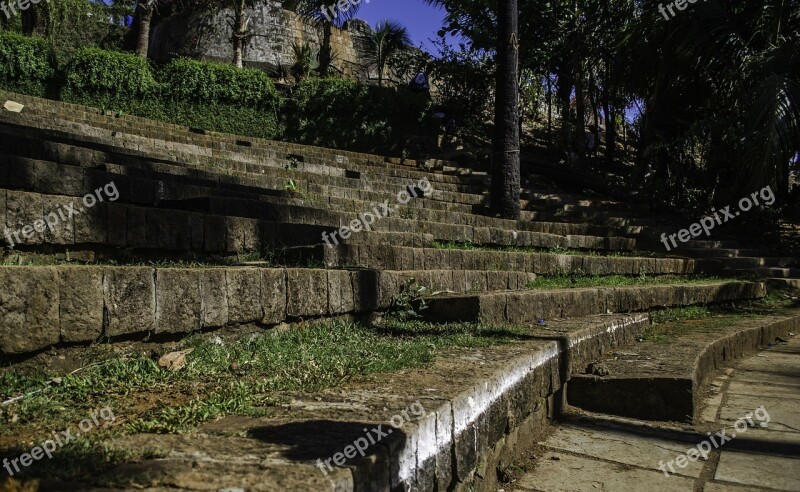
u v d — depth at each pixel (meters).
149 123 15.68
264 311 4.32
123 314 3.41
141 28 20.34
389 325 5.29
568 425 4.57
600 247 12.75
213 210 6.33
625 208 16.83
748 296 11.80
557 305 6.64
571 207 15.47
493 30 20.33
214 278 3.96
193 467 2.03
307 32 25.12
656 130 17.55
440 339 4.69
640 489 3.46
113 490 1.81
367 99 19.72
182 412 2.72
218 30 23.66
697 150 18.97
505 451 3.70
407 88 21.03
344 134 19.62
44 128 9.51
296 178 11.58
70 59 17.42
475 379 3.40
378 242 7.48
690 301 9.98
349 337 4.59
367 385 3.29
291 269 4.59
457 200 13.93
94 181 5.79
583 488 3.47
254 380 3.38
